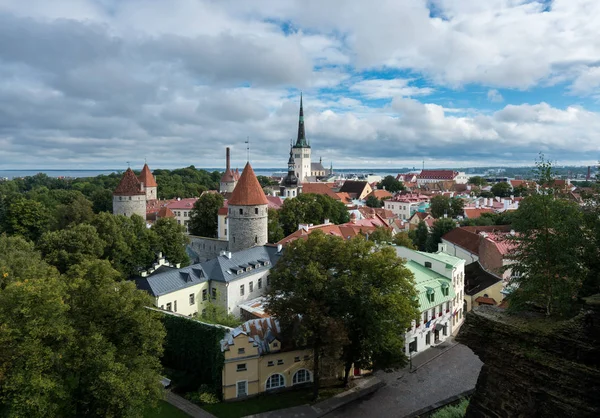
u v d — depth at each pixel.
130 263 71.25
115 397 29.97
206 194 114.62
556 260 25.78
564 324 20.78
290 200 108.00
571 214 26.05
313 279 40.84
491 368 23.12
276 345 43.88
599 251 26.41
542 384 20.73
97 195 144.25
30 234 100.88
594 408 18.78
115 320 34.22
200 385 44.00
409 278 43.38
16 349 28.67
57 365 30.41
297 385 45.16
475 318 24.36
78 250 63.12
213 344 43.81
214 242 95.62
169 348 47.66
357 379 47.25
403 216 179.25
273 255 71.88
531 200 27.20
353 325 42.91
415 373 48.72
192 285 59.72
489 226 93.62
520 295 26.66
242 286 64.12
